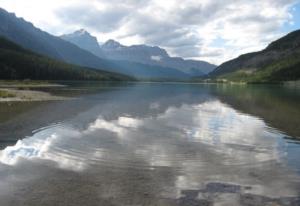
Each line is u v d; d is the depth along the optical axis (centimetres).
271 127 3128
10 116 3522
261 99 6969
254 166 1800
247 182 1538
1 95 6003
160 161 1875
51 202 1273
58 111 4078
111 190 1405
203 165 1805
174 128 3006
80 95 7262
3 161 1827
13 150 2075
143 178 1574
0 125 2950
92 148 2159
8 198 1309
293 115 4081
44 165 1761
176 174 1642
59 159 1886
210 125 3225
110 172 1659
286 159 1952
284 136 2678
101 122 3275
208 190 1429
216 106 5262
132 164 1806
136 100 6162
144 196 1348
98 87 12300
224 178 1587
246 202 1309
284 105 5450
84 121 3306
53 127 2917
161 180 1547
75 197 1326
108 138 2495
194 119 3634
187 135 2675
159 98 6919
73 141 2364
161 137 2572
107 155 1989
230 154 2059
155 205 1259
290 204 1294
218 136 2658
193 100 6594
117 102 5594
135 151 2100
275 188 1461
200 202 1301
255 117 3866
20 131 2691
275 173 1673
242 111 4519
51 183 1483
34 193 1362
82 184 1477
